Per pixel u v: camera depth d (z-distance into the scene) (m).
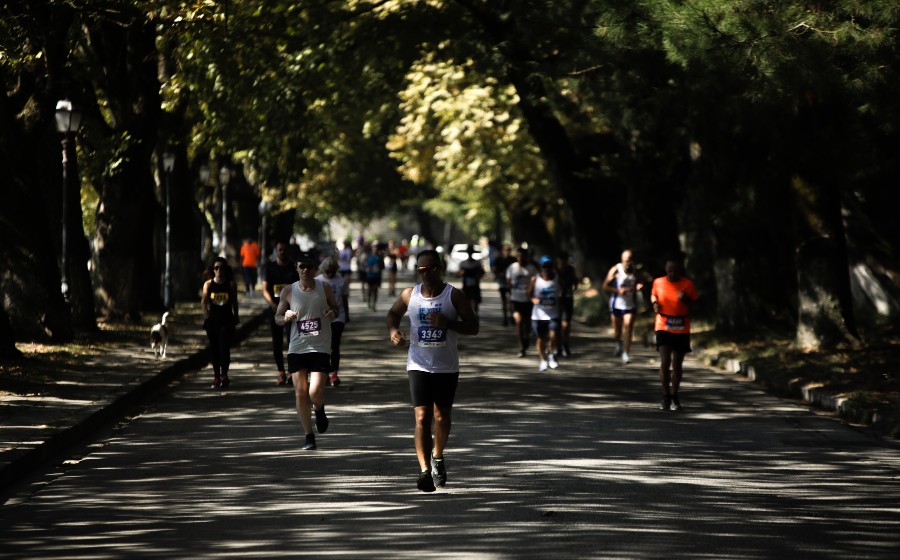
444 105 154.88
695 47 56.91
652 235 126.31
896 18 53.31
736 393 67.19
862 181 93.44
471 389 66.44
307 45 103.38
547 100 101.25
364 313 145.12
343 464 41.69
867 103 59.06
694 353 93.38
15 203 78.62
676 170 119.19
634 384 71.00
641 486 37.81
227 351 67.31
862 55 55.22
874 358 76.06
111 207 101.31
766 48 55.50
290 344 46.22
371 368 78.81
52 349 76.00
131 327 98.56
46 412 50.34
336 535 30.47
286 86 100.56
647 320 122.19
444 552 28.59
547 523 31.95
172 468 40.91
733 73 58.09
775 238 99.56
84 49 98.88
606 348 99.25
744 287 99.69
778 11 55.72
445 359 37.19
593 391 66.69
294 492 36.47
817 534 31.19
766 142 82.75
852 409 56.84
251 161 105.31
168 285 124.25
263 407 58.03
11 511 33.72
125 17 82.06
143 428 50.88
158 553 28.61
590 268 134.88
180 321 109.81
